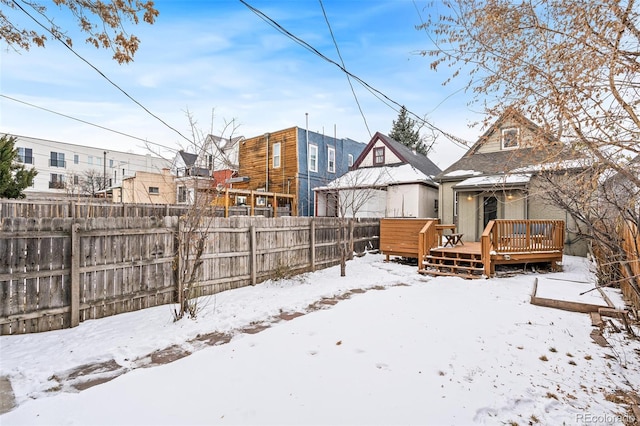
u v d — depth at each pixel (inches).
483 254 311.1
